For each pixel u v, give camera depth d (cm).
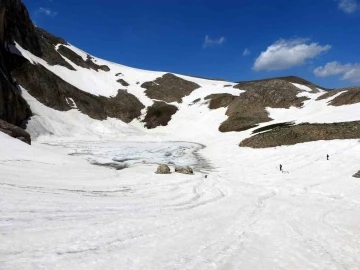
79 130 7719
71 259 931
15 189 1733
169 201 2048
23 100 6581
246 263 1075
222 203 2122
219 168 4169
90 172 3055
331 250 1278
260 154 4950
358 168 3591
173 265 986
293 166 3988
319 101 7875
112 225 1327
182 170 3503
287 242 1350
